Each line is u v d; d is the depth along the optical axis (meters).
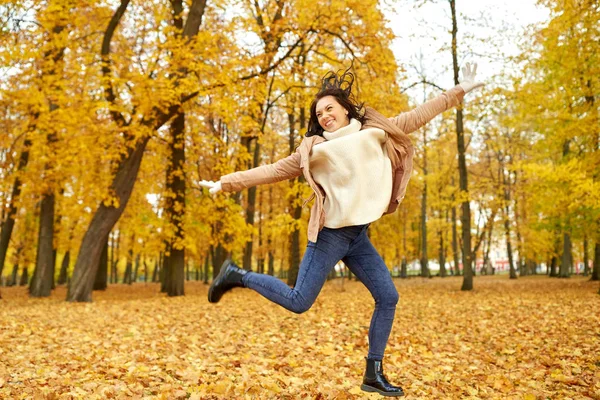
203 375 4.28
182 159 14.84
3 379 3.88
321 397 3.60
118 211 12.34
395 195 2.74
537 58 13.56
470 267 16.47
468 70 2.83
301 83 14.20
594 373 4.53
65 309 9.70
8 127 13.53
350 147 2.51
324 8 11.70
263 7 15.75
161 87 10.92
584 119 12.27
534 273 40.34
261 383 3.94
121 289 22.25
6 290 21.36
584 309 9.15
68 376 4.11
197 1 12.99
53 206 15.03
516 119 14.49
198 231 15.40
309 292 2.49
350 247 2.61
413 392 4.03
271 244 28.34
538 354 5.48
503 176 27.73
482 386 4.27
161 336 6.45
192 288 21.59
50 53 12.59
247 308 10.19
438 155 29.77
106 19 14.11
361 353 5.67
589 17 11.76
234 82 11.79
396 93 13.02
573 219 15.27
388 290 2.66
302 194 15.20
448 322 8.31
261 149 23.95
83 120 10.97
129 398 3.48
